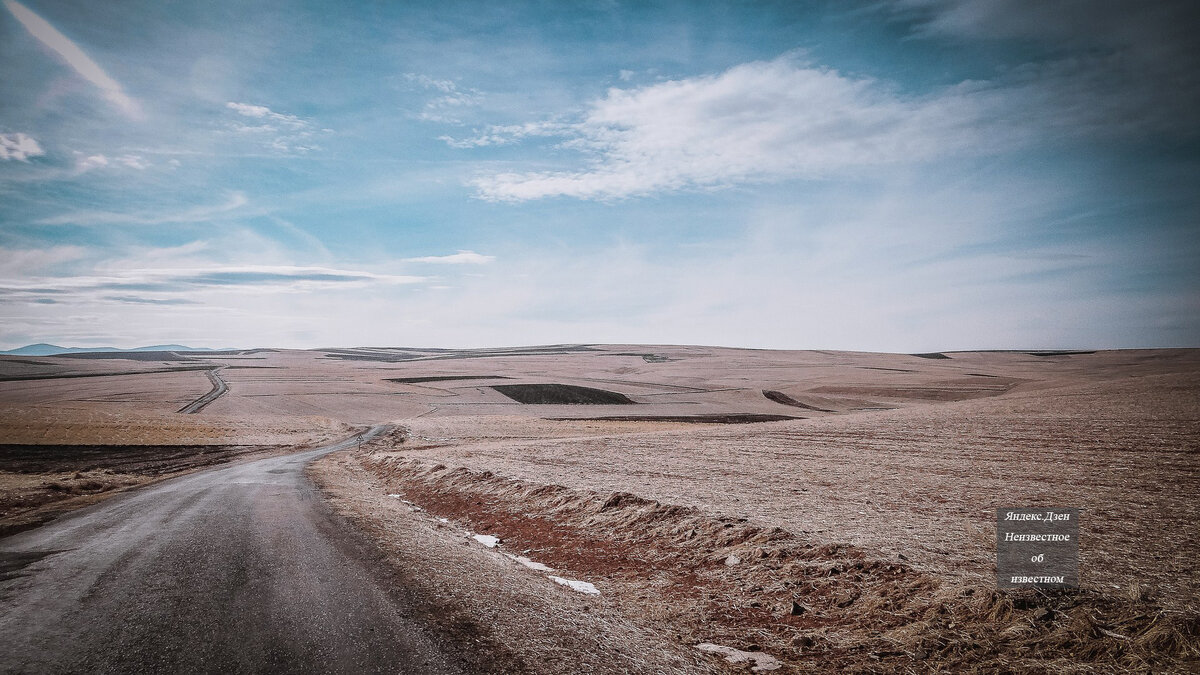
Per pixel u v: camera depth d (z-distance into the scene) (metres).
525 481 19.36
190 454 39.56
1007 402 42.09
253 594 7.55
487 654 5.92
